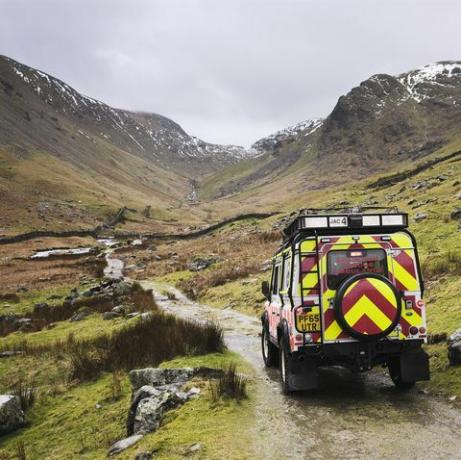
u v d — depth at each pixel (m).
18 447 8.60
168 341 12.90
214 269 36.78
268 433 6.63
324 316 7.86
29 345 16.92
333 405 7.79
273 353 10.76
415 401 7.74
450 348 8.76
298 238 8.17
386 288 7.65
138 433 7.33
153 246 83.06
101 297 26.80
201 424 6.99
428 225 27.88
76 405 10.48
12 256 73.00
